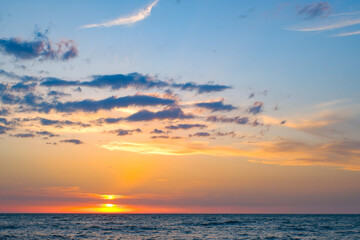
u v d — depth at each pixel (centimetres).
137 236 8338
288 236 8325
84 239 7544
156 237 8106
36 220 17312
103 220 18562
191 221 17275
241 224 13788
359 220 19512
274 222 15738
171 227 11775
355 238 7856
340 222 16325
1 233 8662
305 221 17312
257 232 9550
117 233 9188
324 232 9562
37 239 7381
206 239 7662
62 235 8419
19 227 11169
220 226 12369
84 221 16788
